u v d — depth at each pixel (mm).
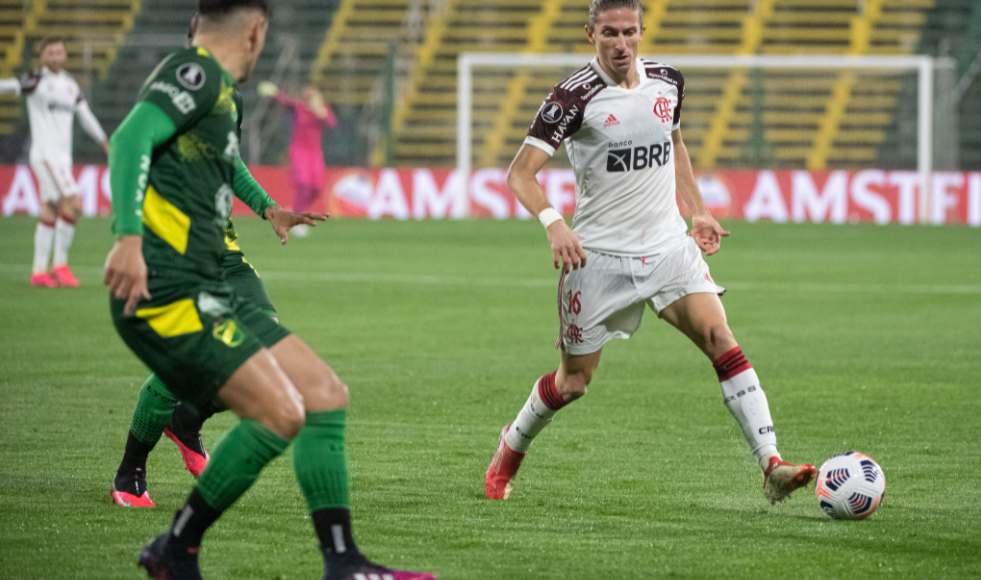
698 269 15531
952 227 77375
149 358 10719
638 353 29047
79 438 18750
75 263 50312
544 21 105125
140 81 96938
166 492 15461
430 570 11961
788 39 103000
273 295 40312
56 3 103750
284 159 92438
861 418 20828
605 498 15281
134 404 21672
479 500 15148
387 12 106125
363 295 40531
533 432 15203
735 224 79562
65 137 40750
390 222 81125
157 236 10562
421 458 17672
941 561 12336
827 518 14242
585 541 13125
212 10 11008
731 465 17312
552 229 14711
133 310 10164
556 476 16594
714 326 15125
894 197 81625
